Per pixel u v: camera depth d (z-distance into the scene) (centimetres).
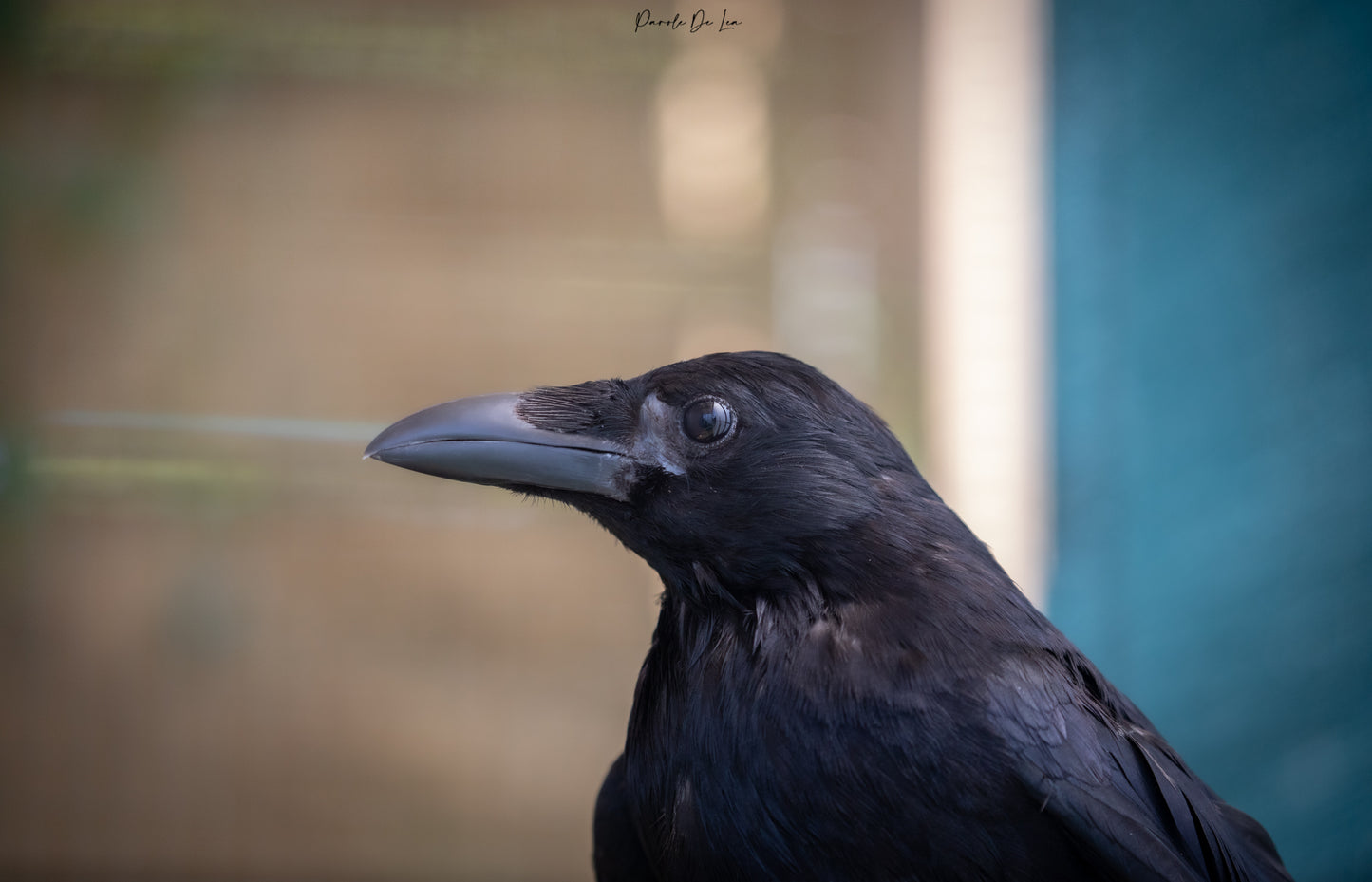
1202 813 354
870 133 765
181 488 673
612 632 738
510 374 712
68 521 666
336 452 688
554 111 716
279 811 720
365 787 723
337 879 713
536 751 732
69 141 658
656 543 376
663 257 730
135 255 664
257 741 716
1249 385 768
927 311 780
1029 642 352
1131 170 793
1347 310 745
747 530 364
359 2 678
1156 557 789
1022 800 323
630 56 716
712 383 380
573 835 729
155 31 659
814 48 755
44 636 686
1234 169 773
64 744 700
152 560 683
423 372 702
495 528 724
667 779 362
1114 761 341
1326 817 731
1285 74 761
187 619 695
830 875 330
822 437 371
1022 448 800
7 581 671
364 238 694
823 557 359
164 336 666
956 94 782
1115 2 795
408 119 699
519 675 735
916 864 324
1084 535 810
